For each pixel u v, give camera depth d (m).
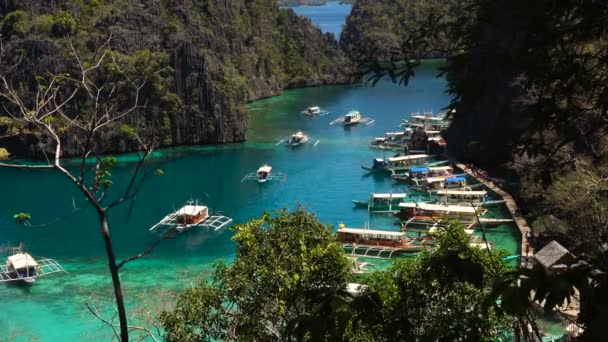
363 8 183.62
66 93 92.62
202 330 23.48
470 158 80.50
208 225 63.47
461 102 10.06
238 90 108.19
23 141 91.75
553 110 9.52
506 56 9.38
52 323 42.84
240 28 154.38
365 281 22.94
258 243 25.42
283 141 102.56
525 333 8.74
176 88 104.56
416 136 94.00
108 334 40.00
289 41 169.12
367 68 9.94
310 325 7.93
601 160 34.72
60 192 75.94
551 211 49.28
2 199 74.00
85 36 109.19
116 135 94.00
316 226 26.67
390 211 67.75
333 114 122.44
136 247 58.41
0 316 44.16
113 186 77.88
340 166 86.44
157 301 38.53
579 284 6.66
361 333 16.19
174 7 129.50
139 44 110.38
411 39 9.93
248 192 75.62
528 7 9.00
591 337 6.23
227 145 101.81
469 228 59.66
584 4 8.72
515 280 7.06
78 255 56.44
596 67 9.44
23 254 52.53
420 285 20.09
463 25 9.76
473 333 10.20
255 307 23.12
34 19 112.12
